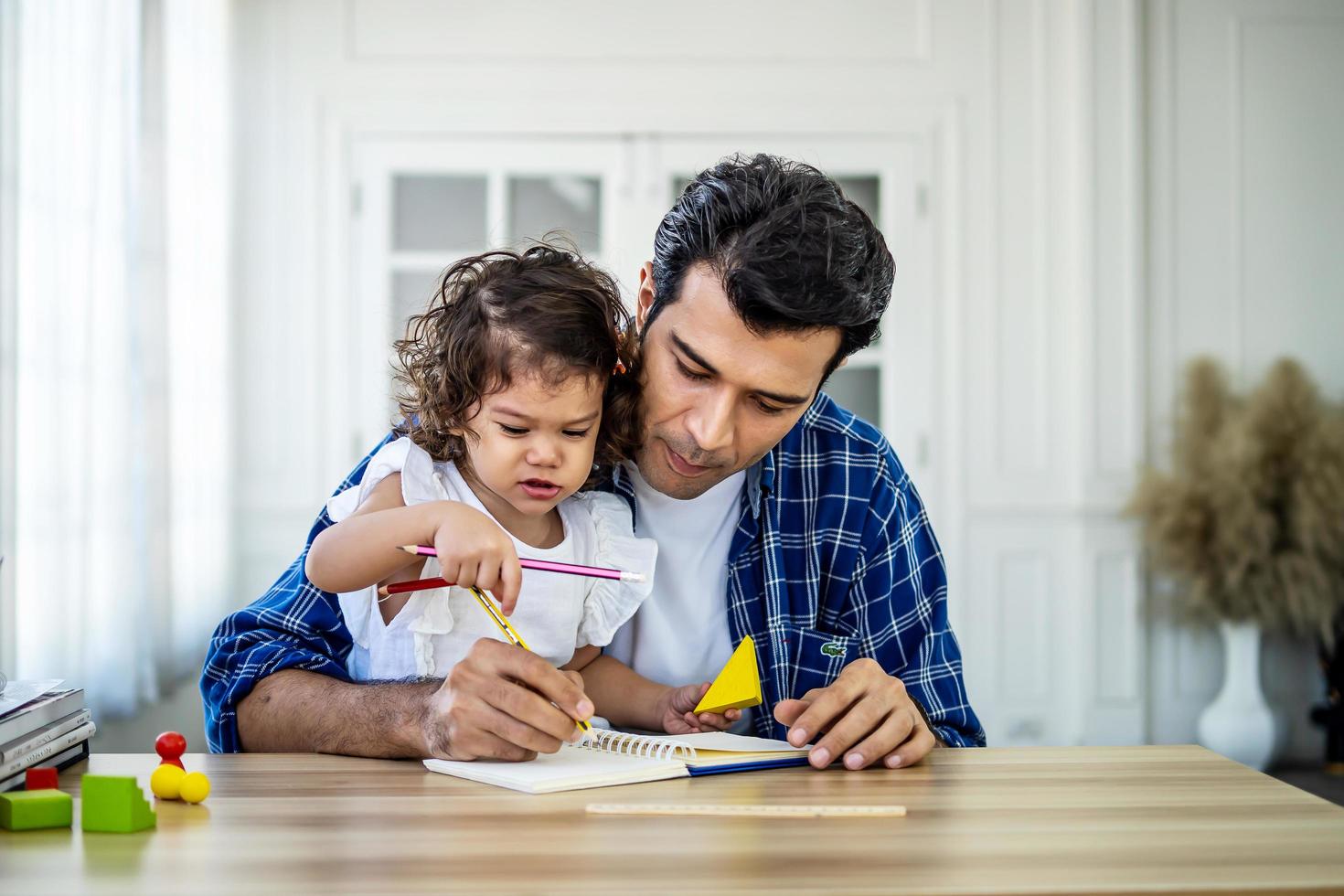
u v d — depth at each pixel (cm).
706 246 106
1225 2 358
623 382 117
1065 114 356
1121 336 354
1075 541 354
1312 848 75
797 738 98
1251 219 358
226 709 111
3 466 194
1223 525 331
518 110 350
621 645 133
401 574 112
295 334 347
